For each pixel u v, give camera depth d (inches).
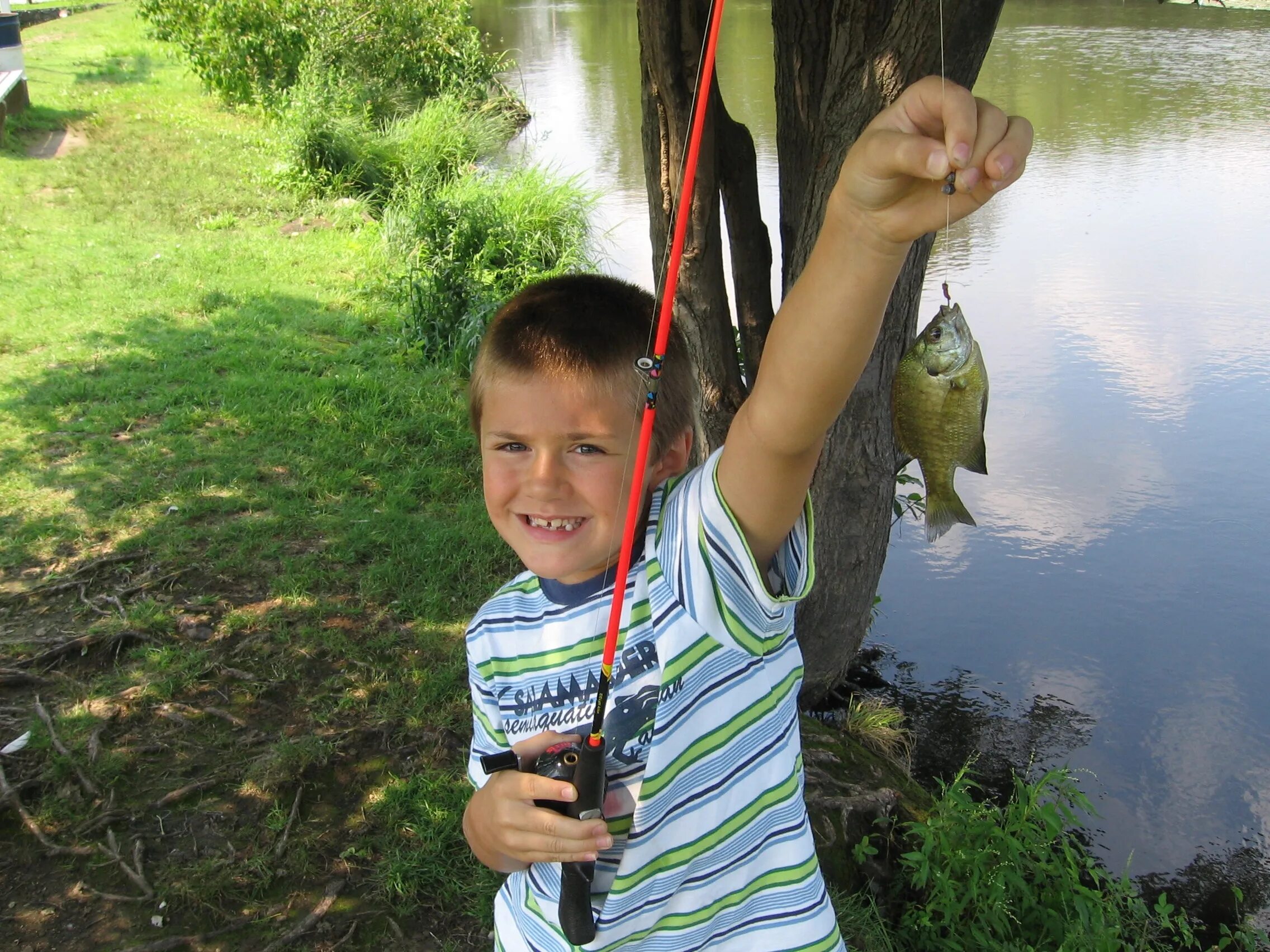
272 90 527.8
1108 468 236.2
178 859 128.9
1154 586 203.3
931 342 76.0
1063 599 202.2
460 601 178.2
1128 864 141.4
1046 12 792.3
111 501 201.2
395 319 300.5
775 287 296.4
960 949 120.9
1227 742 169.6
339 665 161.8
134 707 151.9
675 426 60.9
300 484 211.5
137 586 177.0
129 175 426.0
